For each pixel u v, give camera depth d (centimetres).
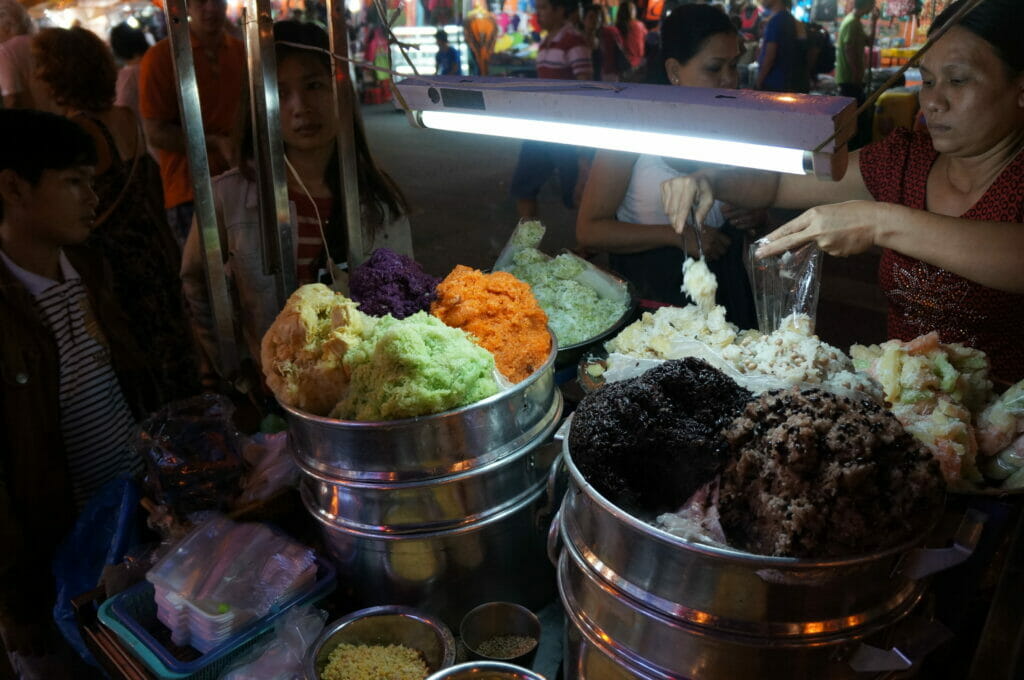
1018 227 136
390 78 133
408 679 119
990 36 133
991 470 113
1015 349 163
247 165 206
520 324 149
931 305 170
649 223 241
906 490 82
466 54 1232
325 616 132
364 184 216
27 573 179
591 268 205
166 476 159
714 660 88
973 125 142
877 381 117
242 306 218
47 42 302
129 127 320
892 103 591
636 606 90
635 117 101
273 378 137
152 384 231
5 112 180
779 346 125
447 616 134
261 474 160
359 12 1320
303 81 196
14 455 180
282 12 987
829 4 731
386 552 127
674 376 100
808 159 89
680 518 91
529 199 509
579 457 99
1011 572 95
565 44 600
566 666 112
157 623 139
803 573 81
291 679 121
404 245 232
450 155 988
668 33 227
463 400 123
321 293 143
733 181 177
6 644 189
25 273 184
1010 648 96
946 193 169
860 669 86
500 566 133
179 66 161
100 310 210
